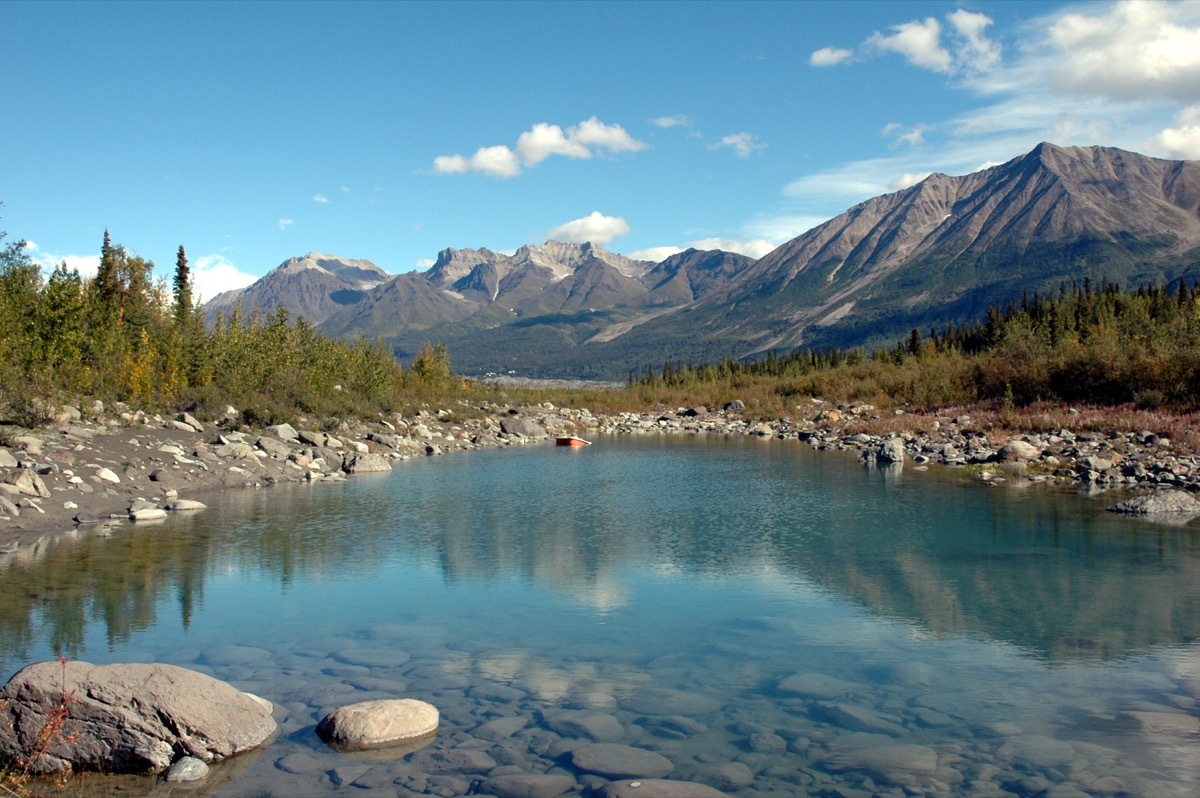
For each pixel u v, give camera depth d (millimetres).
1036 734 9547
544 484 33219
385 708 9773
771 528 23047
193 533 22172
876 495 28281
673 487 31938
